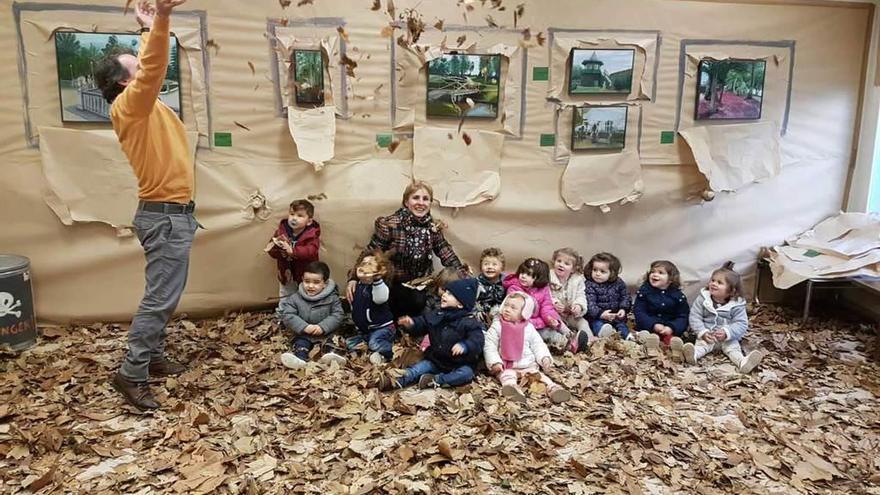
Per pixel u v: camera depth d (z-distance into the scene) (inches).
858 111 174.1
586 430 113.6
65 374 126.6
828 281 166.6
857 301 174.2
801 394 128.8
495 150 159.2
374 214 157.3
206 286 154.7
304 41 147.2
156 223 112.9
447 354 128.9
